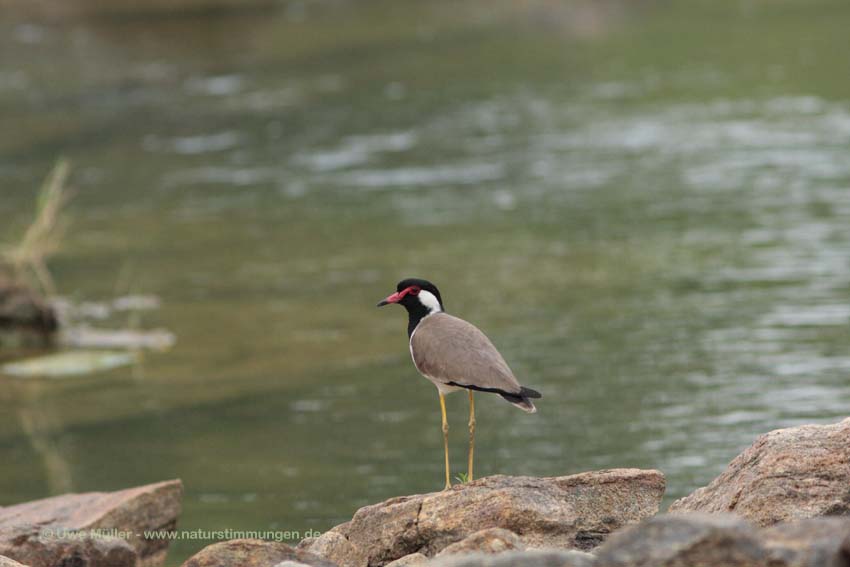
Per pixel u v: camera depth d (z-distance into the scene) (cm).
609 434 1608
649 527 650
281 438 1703
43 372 2111
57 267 2730
